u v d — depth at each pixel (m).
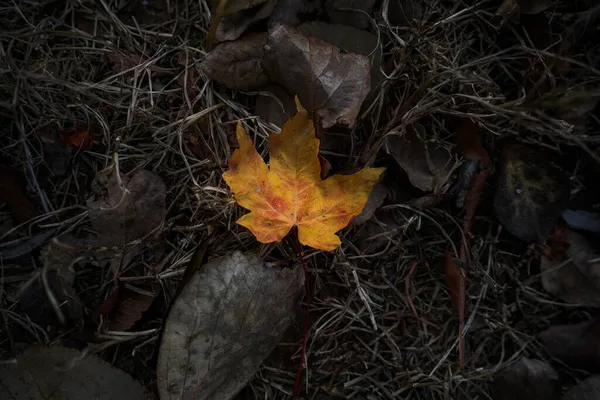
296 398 0.29
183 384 0.26
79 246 0.28
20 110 0.30
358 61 0.28
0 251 0.29
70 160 0.30
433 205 0.31
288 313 0.27
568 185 0.30
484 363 0.31
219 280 0.26
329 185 0.26
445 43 0.31
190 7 0.32
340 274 0.30
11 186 0.30
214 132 0.30
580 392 0.30
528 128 0.30
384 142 0.29
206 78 0.30
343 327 0.30
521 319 0.32
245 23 0.29
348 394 0.30
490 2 0.32
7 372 0.25
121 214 0.28
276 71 0.28
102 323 0.28
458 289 0.30
